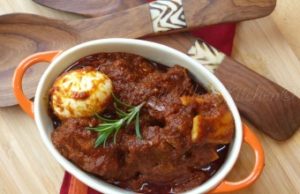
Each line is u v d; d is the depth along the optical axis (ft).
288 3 1.28
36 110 1.04
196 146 1.03
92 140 1.02
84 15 1.25
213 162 1.08
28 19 1.22
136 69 1.10
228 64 1.20
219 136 1.03
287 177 1.20
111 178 1.06
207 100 1.04
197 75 1.10
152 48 1.09
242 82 1.20
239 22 1.25
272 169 1.21
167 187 1.08
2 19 1.21
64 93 1.02
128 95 1.05
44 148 1.21
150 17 1.21
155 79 1.07
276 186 1.20
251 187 1.20
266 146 1.22
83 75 1.03
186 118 1.01
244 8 1.21
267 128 1.20
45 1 1.24
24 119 1.21
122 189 1.06
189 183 1.07
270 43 1.26
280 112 1.20
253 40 1.26
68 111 1.03
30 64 1.07
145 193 1.07
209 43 1.24
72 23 1.22
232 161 1.03
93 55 1.11
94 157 1.02
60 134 1.04
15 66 1.23
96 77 1.02
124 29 1.22
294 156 1.21
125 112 1.04
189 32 1.23
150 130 1.02
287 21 1.28
